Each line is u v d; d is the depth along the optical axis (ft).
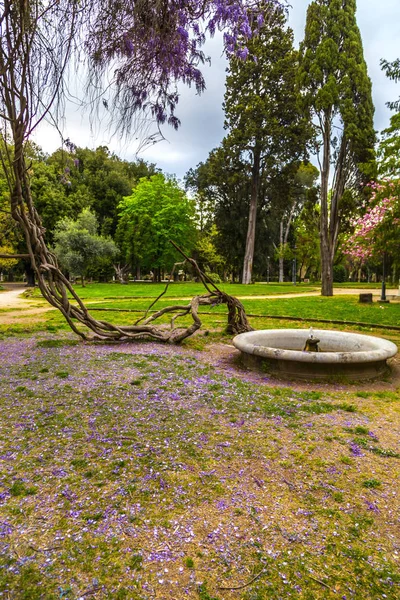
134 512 6.73
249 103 90.79
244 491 7.48
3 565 5.48
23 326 29.07
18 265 123.24
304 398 13.43
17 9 10.34
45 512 6.67
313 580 5.36
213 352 21.16
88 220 108.58
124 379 14.67
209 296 24.44
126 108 11.26
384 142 45.96
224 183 107.34
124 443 9.30
